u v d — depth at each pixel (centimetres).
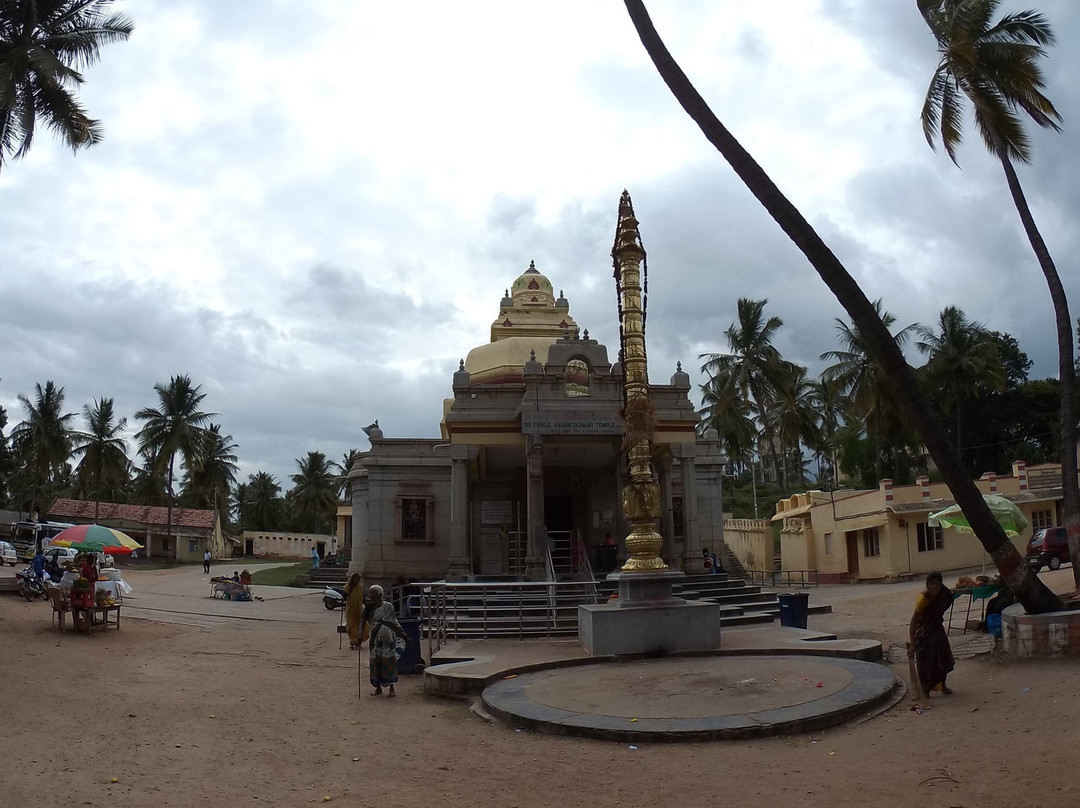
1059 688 918
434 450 2870
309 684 1305
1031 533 3438
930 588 969
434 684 1204
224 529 7988
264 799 692
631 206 1694
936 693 988
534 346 3197
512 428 2464
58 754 793
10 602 2136
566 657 1398
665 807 666
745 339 4750
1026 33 1562
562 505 2947
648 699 1027
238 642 1784
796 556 4100
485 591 2138
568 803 688
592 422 2352
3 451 6075
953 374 4628
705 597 2225
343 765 813
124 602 2597
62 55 2341
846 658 1277
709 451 3247
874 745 793
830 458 6444
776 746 823
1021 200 1544
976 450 5256
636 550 1532
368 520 2833
